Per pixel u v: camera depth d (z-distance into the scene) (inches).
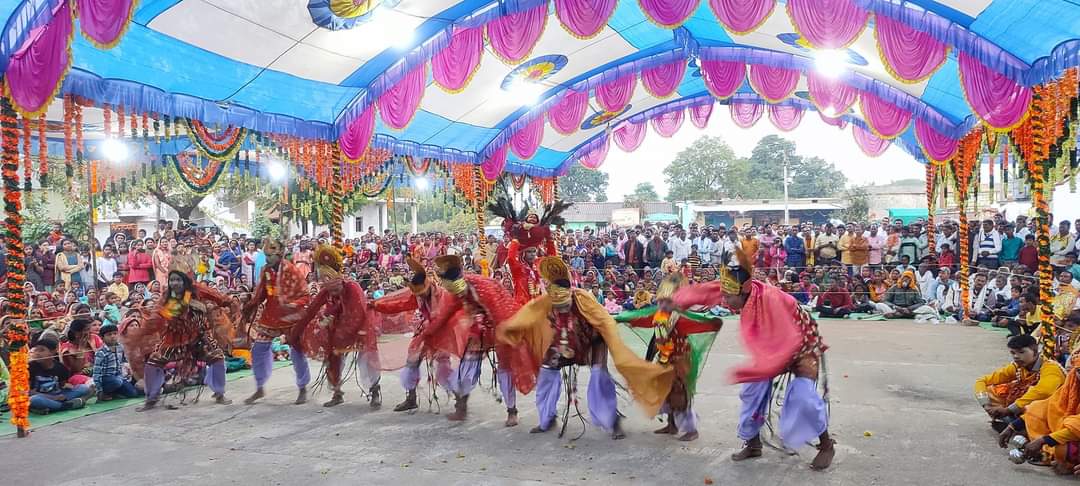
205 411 281.1
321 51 352.2
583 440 228.1
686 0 354.0
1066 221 501.7
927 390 283.4
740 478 187.5
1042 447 185.8
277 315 298.2
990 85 319.9
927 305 535.5
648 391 216.1
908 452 204.8
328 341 284.4
